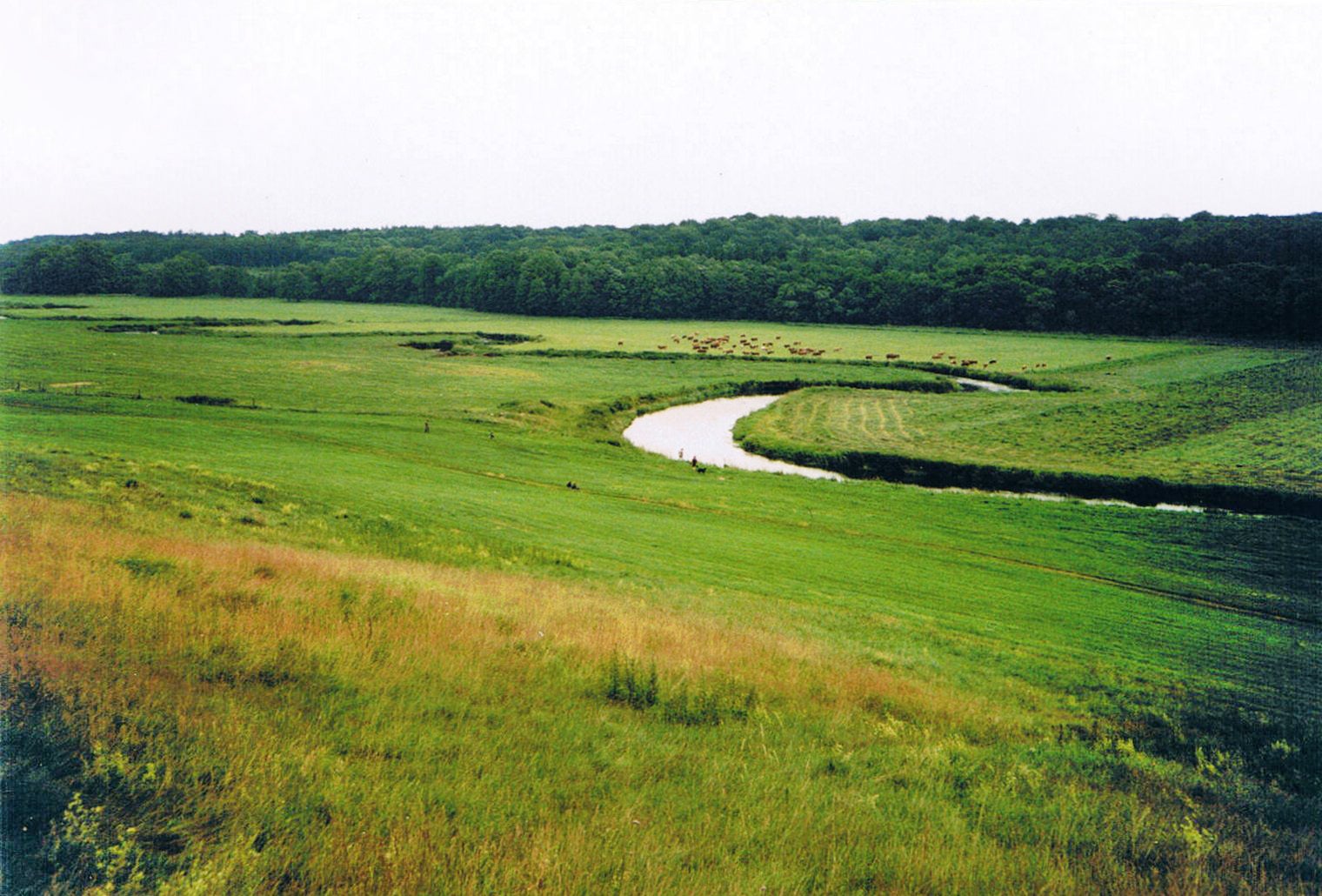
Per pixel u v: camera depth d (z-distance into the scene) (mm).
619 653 16297
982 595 33844
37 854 7047
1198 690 23578
